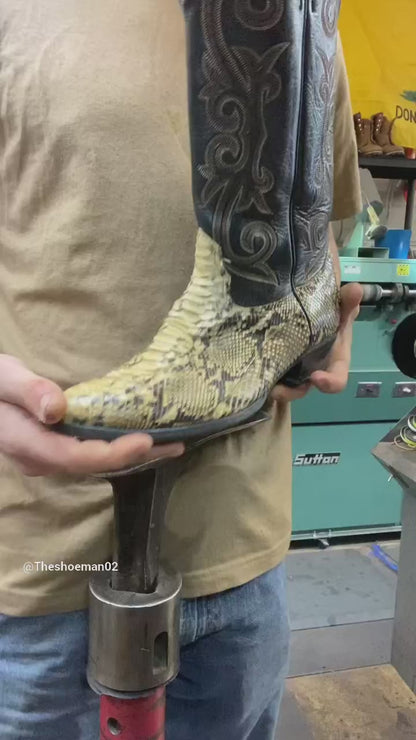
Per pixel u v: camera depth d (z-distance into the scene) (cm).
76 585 49
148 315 45
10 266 48
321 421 174
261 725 63
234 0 34
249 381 40
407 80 170
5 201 46
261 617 55
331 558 183
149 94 44
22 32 43
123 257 45
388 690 133
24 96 43
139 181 44
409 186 200
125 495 39
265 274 40
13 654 50
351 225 153
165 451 36
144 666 41
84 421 33
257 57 35
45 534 49
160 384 36
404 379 168
